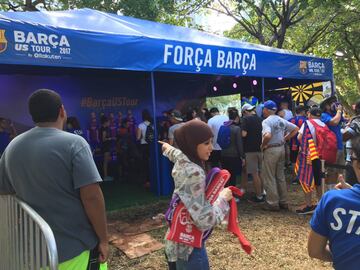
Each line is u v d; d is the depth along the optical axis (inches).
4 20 191.9
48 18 259.8
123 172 386.6
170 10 616.4
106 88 455.8
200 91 527.8
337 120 250.7
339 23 665.0
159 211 246.7
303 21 728.3
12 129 392.8
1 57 190.9
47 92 83.4
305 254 173.6
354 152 64.1
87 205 79.6
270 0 587.2
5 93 392.5
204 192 84.0
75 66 219.0
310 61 378.3
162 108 494.9
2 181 88.7
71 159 78.4
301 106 356.2
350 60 823.7
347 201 60.6
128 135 388.8
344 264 59.5
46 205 78.5
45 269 69.9
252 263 164.2
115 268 159.0
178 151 87.1
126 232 203.6
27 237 79.5
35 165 78.4
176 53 268.1
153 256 170.9
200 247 86.3
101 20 295.1
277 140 239.9
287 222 221.5
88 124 442.3
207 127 86.2
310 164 229.0
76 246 79.6
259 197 267.4
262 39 695.1
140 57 249.8
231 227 89.2
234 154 262.1
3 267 98.6
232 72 305.4
